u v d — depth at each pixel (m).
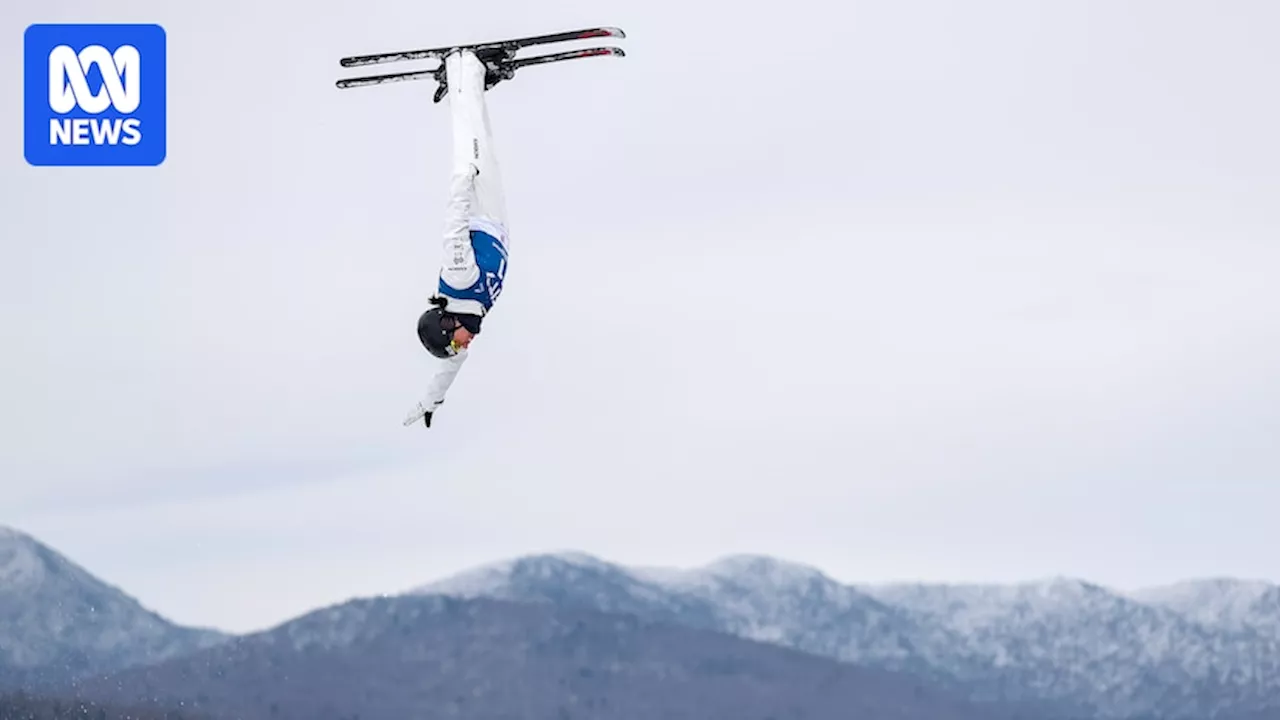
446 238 16.92
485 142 17.45
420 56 18.12
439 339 16.83
